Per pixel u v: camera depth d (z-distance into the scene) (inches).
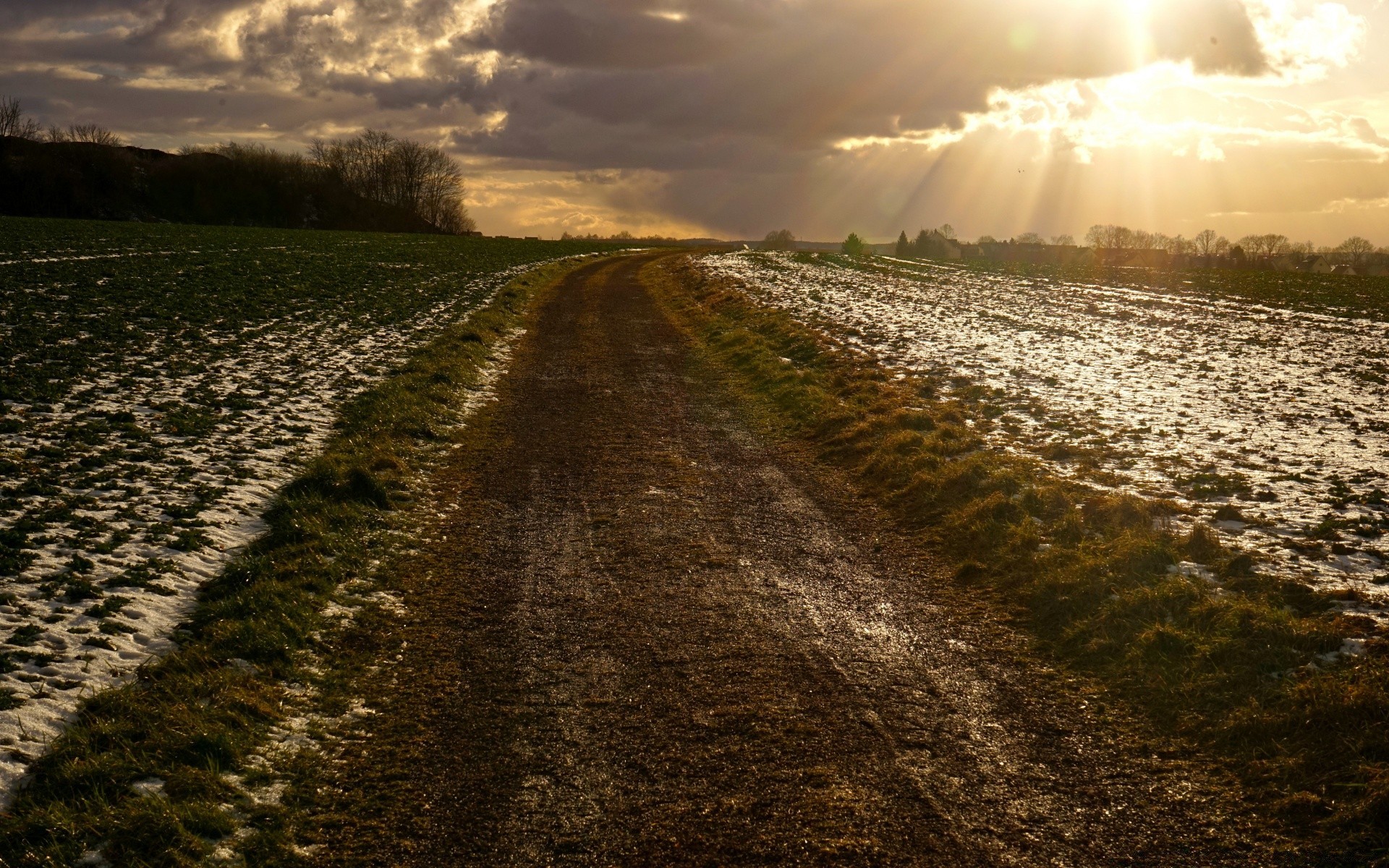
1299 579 354.3
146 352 864.9
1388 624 309.0
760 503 534.9
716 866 217.9
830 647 344.8
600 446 668.7
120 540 408.8
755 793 248.8
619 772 260.2
